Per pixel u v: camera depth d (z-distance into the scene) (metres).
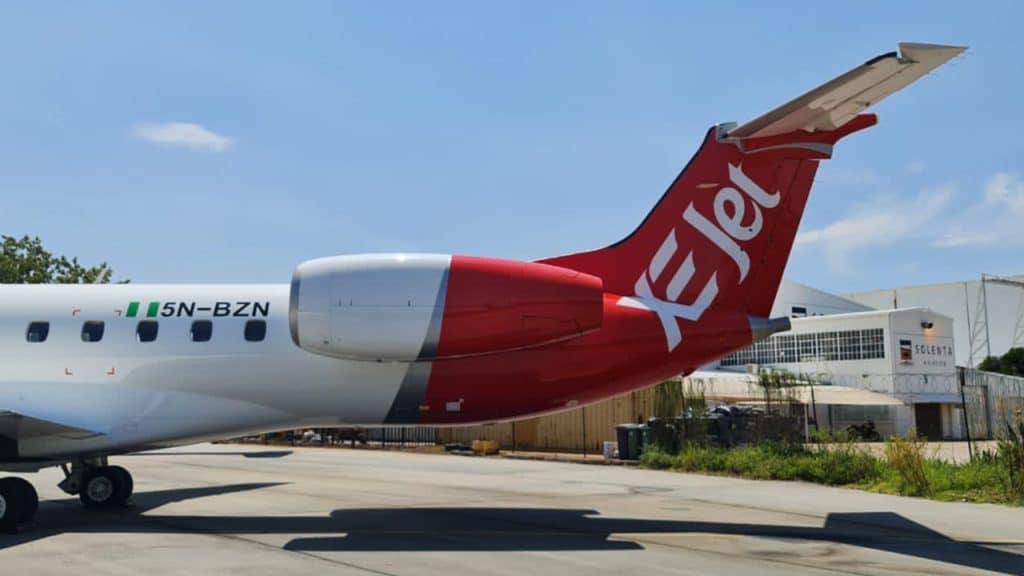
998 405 19.55
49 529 12.10
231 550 10.30
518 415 12.97
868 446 24.53
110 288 13.79
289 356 12.87
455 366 12.53
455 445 32.34
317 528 12.20
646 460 24.12
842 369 45.28
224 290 13.62
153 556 9.88
